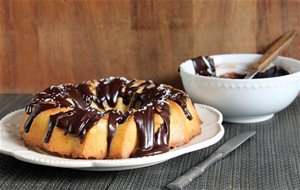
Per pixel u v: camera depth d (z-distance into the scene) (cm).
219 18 103
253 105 88
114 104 86
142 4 103
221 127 81
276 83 86
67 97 82
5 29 107
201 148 75
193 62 98
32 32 107
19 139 79
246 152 80
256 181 70
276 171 73
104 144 72
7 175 74
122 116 74
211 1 102
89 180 72
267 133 87
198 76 89
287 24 102
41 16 106
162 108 76
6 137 79
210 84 88
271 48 98
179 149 72
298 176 72
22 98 107
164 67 106
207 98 90
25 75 110
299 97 104
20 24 107
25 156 71
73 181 72
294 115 95
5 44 108
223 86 87
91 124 72
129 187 70
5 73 110
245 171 73
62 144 73
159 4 103
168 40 105
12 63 109
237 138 83
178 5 103
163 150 73
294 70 96
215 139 76
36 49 108
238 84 86
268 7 101
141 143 72
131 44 106
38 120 76
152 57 106
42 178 73
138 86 87
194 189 68
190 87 92
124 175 73
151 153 72
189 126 78
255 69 93
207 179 71
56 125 74
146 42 105
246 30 103
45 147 74
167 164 76
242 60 100
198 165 74
